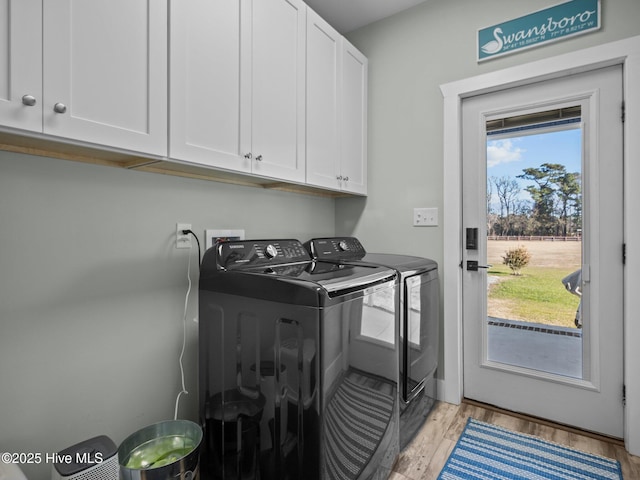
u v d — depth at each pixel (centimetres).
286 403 111
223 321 131
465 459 156
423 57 220
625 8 162
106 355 130
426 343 186
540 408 191
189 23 121
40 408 113
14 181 107
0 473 86
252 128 147
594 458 157
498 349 205
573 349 183
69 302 119
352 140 222
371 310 131
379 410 136
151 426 133
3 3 80
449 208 210
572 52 174
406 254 228
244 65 142
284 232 212
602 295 174
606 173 172
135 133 106
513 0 190
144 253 141
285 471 112
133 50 106
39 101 86
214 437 136
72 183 120
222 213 173
